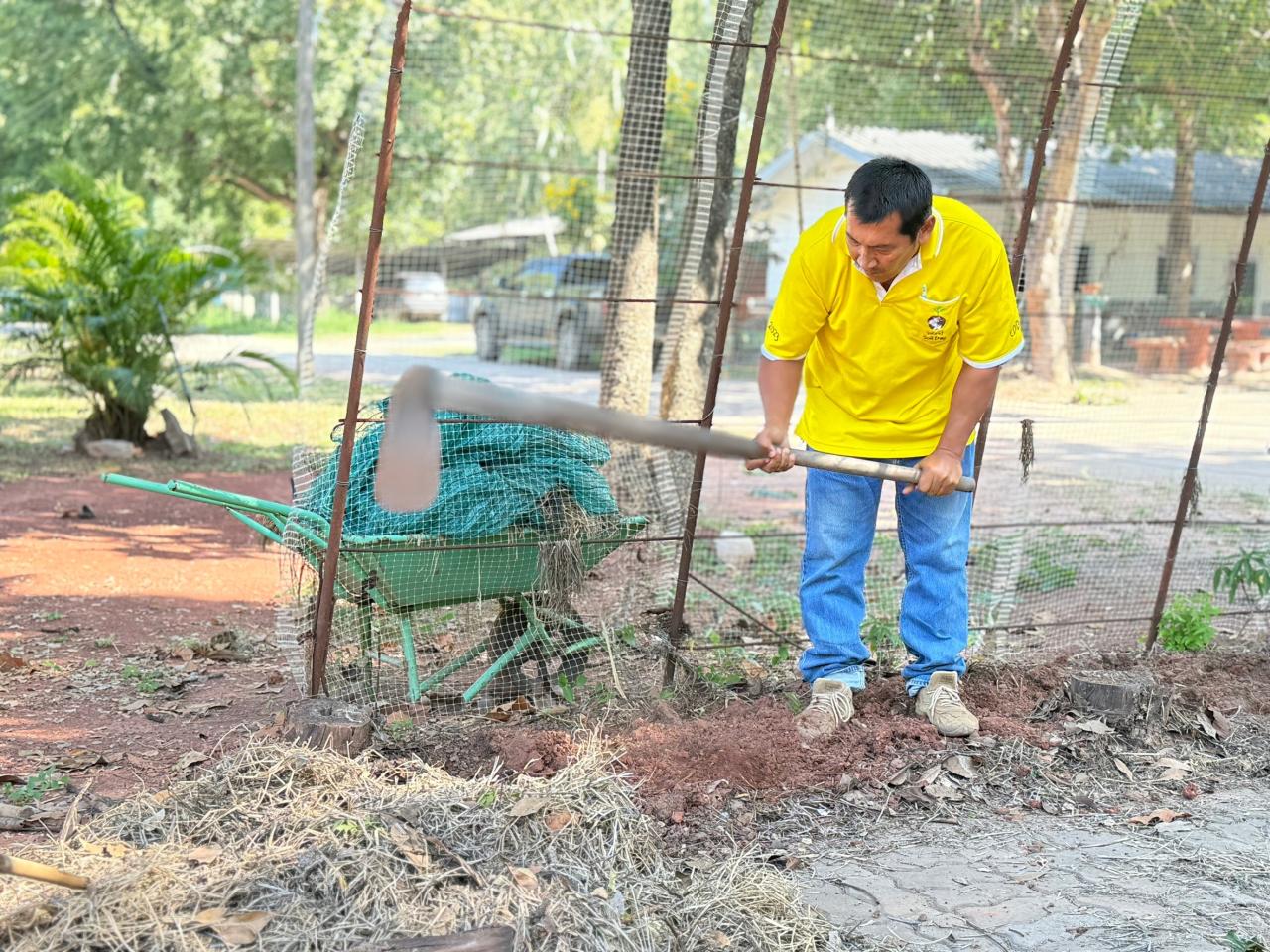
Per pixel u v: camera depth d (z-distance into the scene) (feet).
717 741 14.96
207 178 120.57
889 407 15.64
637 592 19.49
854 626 16.37
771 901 11.59
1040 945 11.27
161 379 42.45
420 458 8.12
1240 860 13.08
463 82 35.06
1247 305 66.23
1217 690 17.84
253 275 44.21
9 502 32.58
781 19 15.84
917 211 13.67
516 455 16.15
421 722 15.99
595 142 50.65
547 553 15.75
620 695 16.55
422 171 36.09
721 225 29.12
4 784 14.12
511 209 41.39
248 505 15.61
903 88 37.68
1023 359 32.81
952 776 14.98
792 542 28.63
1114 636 21.02
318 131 113.39
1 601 22.89
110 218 41.16
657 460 22.36
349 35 100.94
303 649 16.56
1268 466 38.45
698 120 22.76
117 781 14.32
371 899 10.65
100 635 20.90
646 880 11.72
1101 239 47.19
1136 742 16.06
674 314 29.43
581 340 56.54
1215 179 53.47
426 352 61.77
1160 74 25.18
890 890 12.35
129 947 9.91
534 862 11.51
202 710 16.85
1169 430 41.19
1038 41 25.54
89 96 107.86
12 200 42.60
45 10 106.32
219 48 103.65
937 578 16.17
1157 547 28.43
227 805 12.50
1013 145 48.08
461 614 17.20
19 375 41.52
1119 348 51.11
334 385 50.96
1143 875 12.73
